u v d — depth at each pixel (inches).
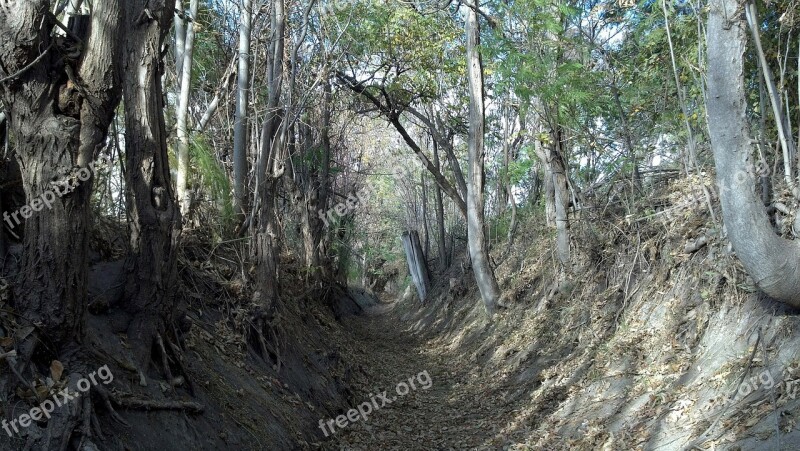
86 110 200.7
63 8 271.7
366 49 731.4
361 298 1630.2
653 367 317.7
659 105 413.4
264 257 391.9
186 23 431.5
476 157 701.3
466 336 731.4
